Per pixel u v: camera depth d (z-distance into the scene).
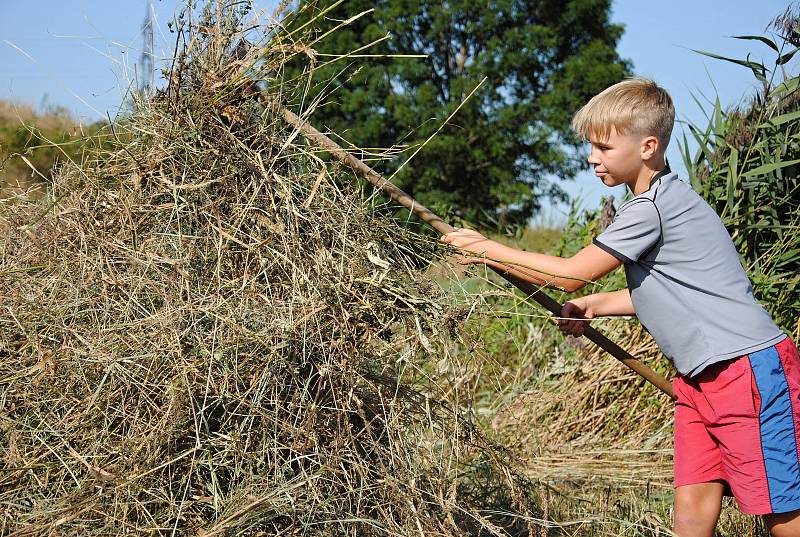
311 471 2.37
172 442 2.32
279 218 2.53
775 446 2.56
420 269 2.72
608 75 21.86
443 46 21.78
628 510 3.46
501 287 2.81
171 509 2.26
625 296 3.12
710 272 2.70
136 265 2.54
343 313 2.46
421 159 20.19
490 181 20.70
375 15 20.78
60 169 2.88
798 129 4.29
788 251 4.25
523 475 3.09
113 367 2.37
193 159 2.63
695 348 2.68
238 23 2.74
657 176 2.80
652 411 4.73
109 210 2.64
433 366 2.68
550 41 21.69
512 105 21.56
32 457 2.37
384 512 2.40
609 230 2.77
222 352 2.35
